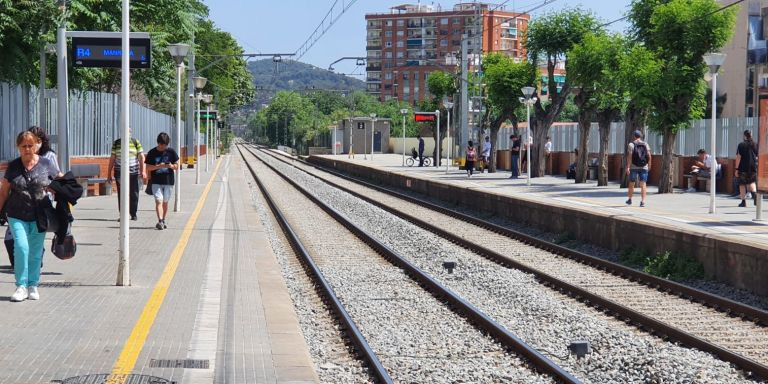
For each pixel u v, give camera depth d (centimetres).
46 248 1741
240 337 1027
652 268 1905
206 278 1452
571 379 938
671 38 3033
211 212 2830
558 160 5106
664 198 3025
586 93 3925
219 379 841
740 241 1680
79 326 1038
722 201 2878
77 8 2731
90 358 894
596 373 1023
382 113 13100
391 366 1044
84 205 2811
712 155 2414
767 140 2114
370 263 1986
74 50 1778
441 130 7825
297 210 3441
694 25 2991
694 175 3316
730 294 1631
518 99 4966
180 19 3728
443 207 3591
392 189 5178
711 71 2423
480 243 2402
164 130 6222
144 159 2195
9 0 2312
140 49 1802
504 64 4997
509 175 5062
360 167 6600
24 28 2391
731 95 6325
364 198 4088
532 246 2333
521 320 1343
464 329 1265
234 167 7531
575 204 2764
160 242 1923
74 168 3052
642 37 3403
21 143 1152
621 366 1040
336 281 1702
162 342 980
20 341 955
